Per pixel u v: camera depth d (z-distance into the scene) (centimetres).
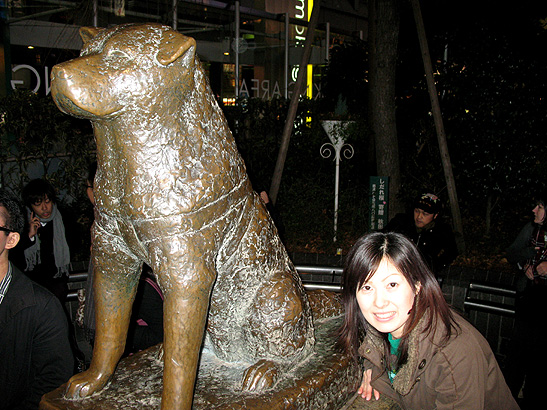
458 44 562
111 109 135
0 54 611
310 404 184
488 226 571
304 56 516
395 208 566
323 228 573
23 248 312
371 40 622
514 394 271
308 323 200
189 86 146
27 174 486
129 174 145
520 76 527
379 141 561
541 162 532
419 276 141
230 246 170
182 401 151
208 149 152
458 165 564
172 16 604
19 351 164
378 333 165
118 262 167
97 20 543
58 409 166
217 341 197
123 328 177
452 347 139
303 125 649
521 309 271
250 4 941
